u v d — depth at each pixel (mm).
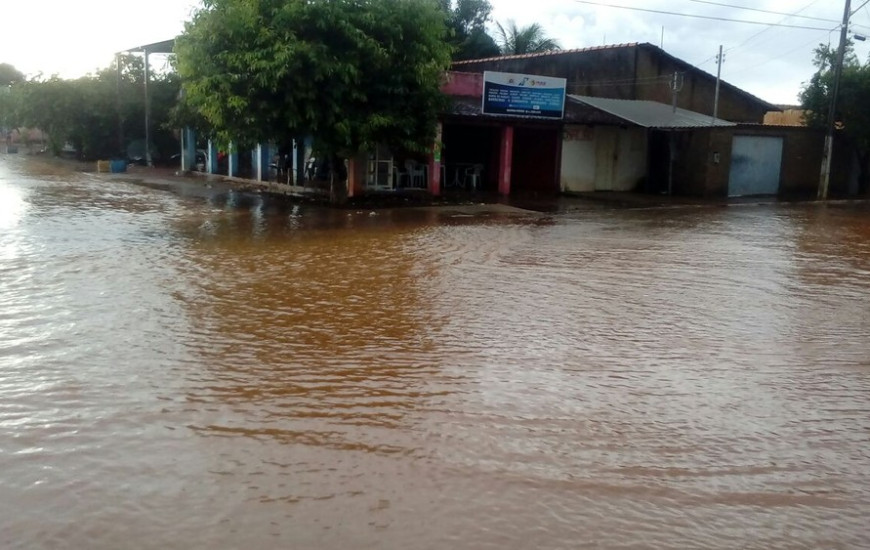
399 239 14734
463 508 4598
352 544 4191
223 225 16500
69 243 13453
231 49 18734
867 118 29031
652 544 4262
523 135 28391
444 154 28078
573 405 6254
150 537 4234
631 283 10945
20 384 6516
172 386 6535
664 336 8312
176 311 8969
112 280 10523
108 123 38812
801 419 6098
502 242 14586
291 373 6922
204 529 4316
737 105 33281
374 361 7281
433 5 20156
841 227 18188
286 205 21000
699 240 15438
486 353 7582
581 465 5195
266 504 4598
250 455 5246
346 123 19109
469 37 41000
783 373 7188
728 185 27703
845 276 11789
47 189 23766
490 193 26047
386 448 5395
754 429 5871
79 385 6512
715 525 4484
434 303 9555
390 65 19672
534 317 8953
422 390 6535
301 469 5055
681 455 5387
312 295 9891
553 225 17656
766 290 10680
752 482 5020
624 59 31281
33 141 51562
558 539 4285
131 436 5523
